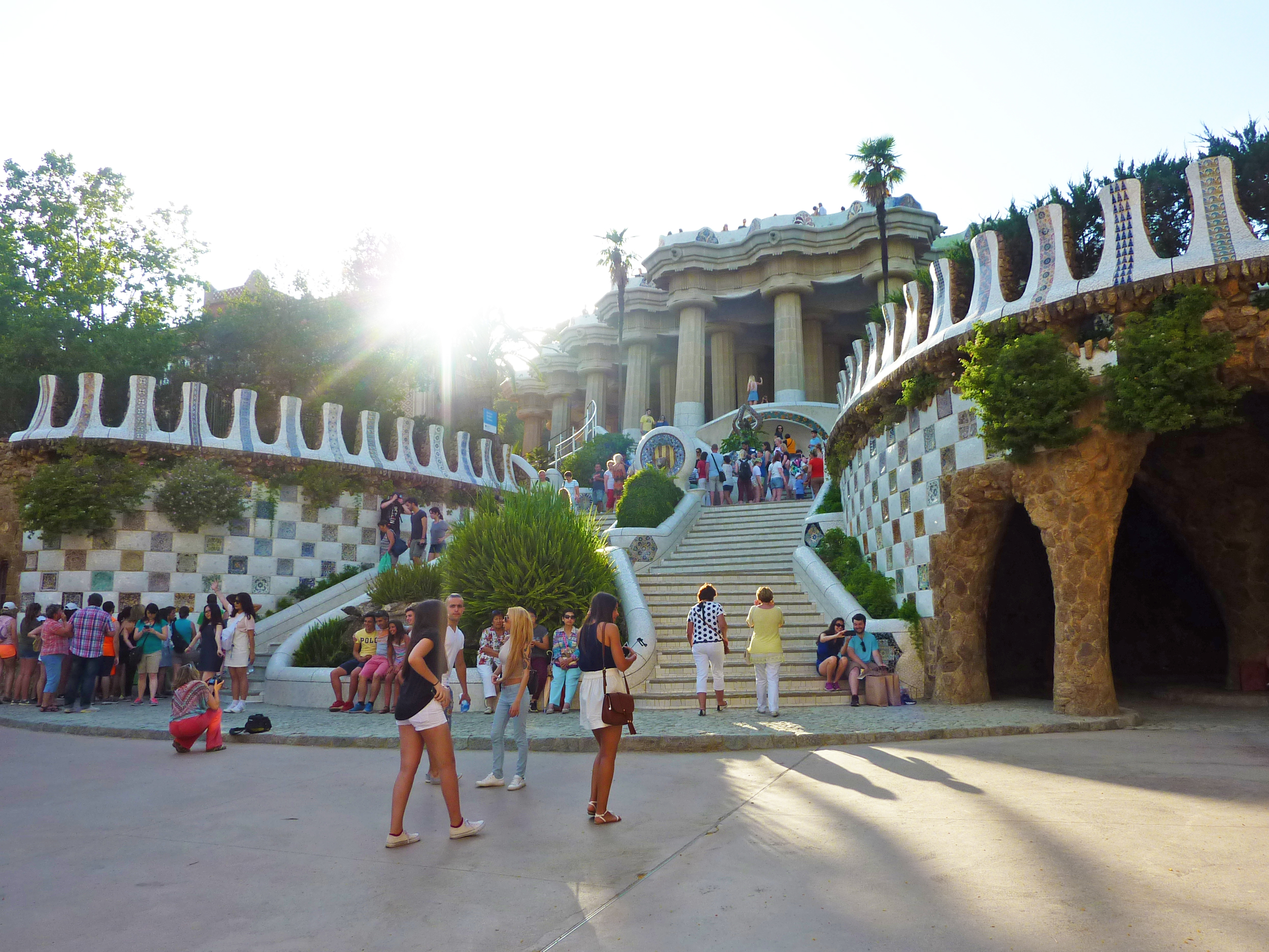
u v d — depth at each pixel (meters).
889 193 33.41
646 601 15.65
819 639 12.80
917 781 6.86
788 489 24.58
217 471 18.11
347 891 4.50
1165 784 6.40
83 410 17.98
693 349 46.00
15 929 4.04
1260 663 12.14
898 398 13.47
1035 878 4.27
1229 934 3.46
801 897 4.16
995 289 11.45
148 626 14.88
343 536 20.33
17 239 25.27
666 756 8.80
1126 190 10.33
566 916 4.04
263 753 9.61
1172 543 15.20
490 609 13.76
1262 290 9.54
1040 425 10.16
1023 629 14.63
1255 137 10.73
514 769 8.17
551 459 43.09
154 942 3.84
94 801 6.99
